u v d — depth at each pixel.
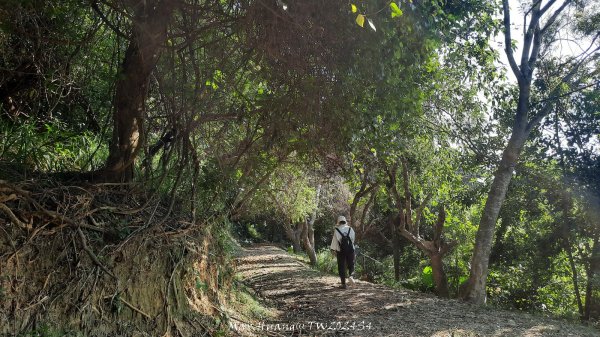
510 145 13.56
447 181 15.59
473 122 14.98
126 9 5.80
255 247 29.61
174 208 6.94
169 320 5.98
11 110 6.90
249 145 7.45
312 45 5.91
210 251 7.78
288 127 6.85
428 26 6.14
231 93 7.02
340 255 12.83
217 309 7.23
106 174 6.17
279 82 6.48
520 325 9.29
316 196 20.97
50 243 4.90
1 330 4.32
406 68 6.29
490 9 11.26
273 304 10.29
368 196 18.88
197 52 6.56
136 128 6.31
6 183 4.58
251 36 6.01
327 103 6.31
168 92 6.50
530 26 13.48
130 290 5.58
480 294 13.30
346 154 7.94
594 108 14.57
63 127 7.24
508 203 16.67
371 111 6.45
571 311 16.97
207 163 7.82
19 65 6.45
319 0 5.51
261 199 14.21
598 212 15.09
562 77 15.28
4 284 4.45
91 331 5.02
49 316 4.70
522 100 13.53
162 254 6.17
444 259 20.42
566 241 16.31
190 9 5.97
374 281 20.12
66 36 6.47
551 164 15.66
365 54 5.85
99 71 7.32
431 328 8.46
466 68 12.99
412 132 9.38
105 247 5.31
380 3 5.57
